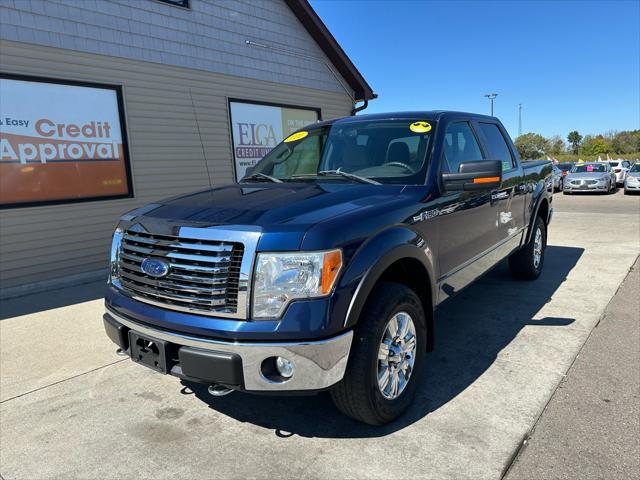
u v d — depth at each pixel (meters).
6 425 2.94
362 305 2.42
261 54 9.48
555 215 12.77
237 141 9.13
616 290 5.36
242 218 2.47
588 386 3.17
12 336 4.45
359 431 2.76
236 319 2.31
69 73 6.59
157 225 2.62
